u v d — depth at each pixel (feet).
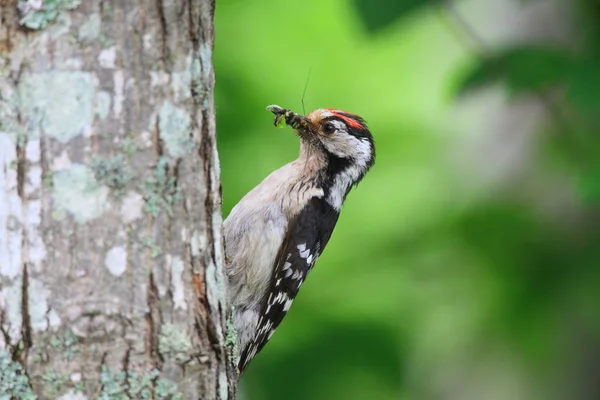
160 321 20.83
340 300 47.93
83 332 19.97
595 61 34.96
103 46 20.38
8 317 19.77
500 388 48.39
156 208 20.85
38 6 19.99
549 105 39.42
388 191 50.65
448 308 47.14
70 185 20.08
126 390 20.24
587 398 46.09
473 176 50.65
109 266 20.30
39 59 20.03
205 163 21.98
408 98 53.31
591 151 38.86
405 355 46.52
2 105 19.94
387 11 35.47
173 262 21.08
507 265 45.83
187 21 21.33
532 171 48.57
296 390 45.52
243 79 49.62
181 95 21.24
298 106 50.98
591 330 44.42
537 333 44.73
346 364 46.01
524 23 46.57
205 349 21.63
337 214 38.37
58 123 20.07
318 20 51.83
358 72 53.16
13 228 19.90
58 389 19.76
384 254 48.39
